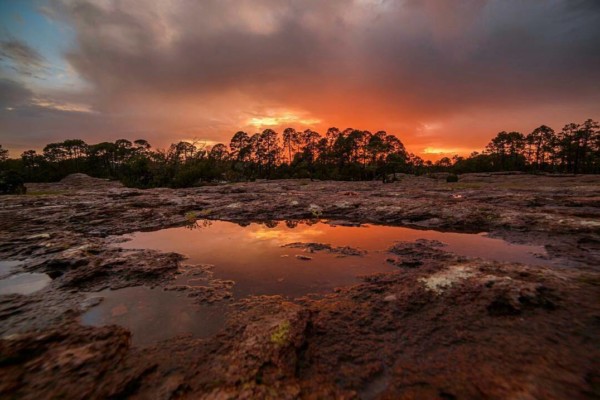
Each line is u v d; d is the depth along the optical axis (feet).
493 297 15.35
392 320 14.65
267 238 34.24
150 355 11.99
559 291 15.80
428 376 10.55
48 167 269.03
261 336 12.34
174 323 15.14
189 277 21.85
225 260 25.95
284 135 283.18
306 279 21.30
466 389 9.75
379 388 10.19
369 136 239.09
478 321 13.91
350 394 9.91
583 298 14.94
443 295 16.60
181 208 52.95
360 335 13.51
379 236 34.68
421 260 24.56
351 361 11.65
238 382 10.07
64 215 42.60
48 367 10.60
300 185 122.21
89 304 17.31
